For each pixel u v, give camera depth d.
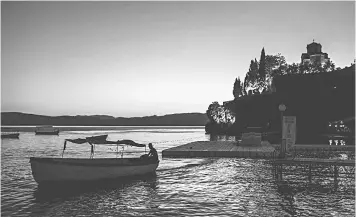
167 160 37.66
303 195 20.61
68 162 23.72
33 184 24.59
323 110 93.19
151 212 17.11
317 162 25.27
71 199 19.95
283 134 33.50
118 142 28.08
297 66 117.50
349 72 93.19
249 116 116.44
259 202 18.97
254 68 151.88
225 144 50.91
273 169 28.86
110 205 18.55
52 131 159.88
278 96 101.19
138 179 26.34
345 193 21.23
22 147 68.69
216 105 160.62
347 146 43.06
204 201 19.28
